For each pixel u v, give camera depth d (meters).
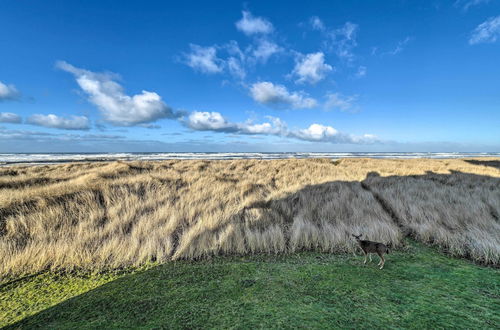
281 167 20.47
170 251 4.71
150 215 6.60
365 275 3.62
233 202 8.35
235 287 3.30
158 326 2.46
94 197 7.83
